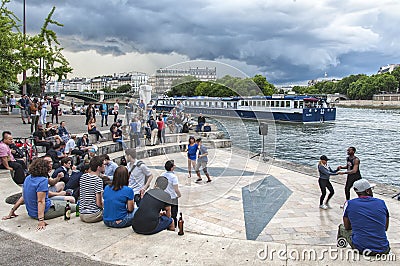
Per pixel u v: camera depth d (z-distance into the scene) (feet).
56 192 20.01
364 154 75.56
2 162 24.08
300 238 19.94
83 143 38.75
